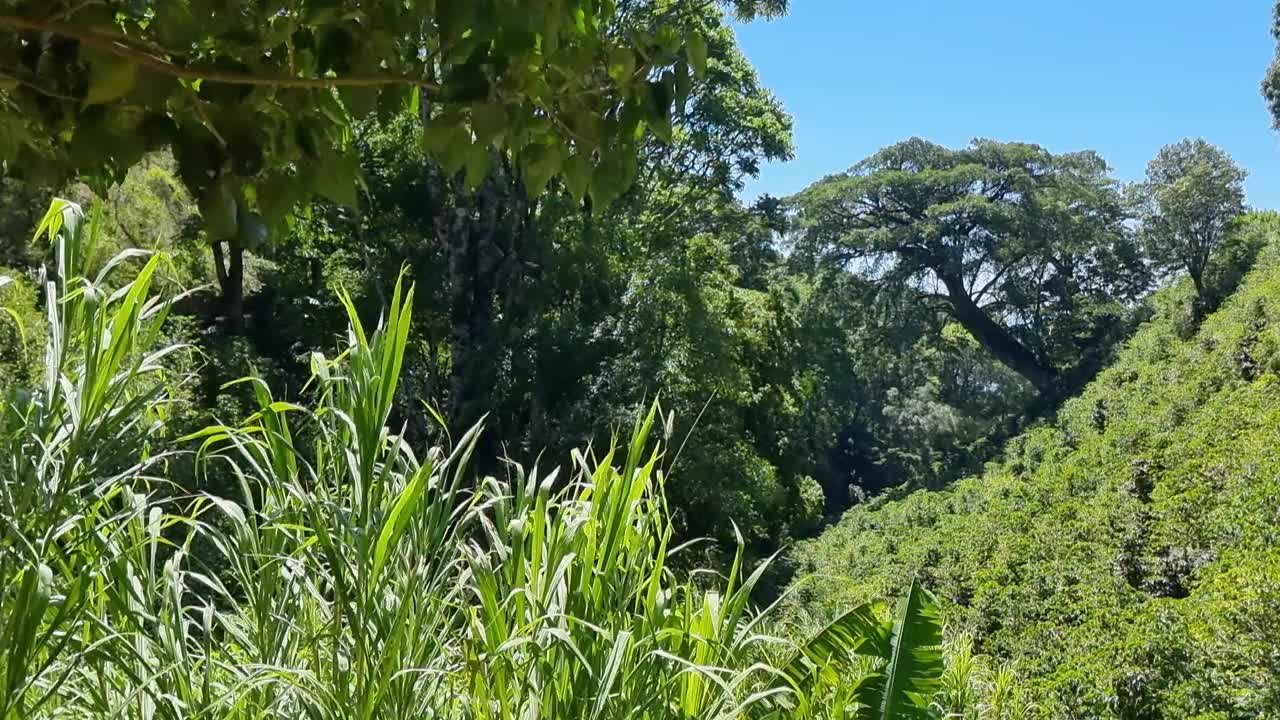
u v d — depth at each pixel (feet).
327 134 7.55
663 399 67.56
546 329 70.90
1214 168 157.58
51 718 7.80
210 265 78.18
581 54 6.97
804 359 119.44
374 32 6.83
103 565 7.64
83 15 6.11
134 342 7.88
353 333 8.21
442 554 8.71
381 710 7.47
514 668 7.79
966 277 209.26
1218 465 51.16
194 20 6.35
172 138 6.39
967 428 203.10
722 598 9.45
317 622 8.48
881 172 214.90
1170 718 27.27
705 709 8.53
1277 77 148.05
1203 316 146.82
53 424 7.32
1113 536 50.62
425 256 77.25
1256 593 28.37
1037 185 207.21
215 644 9.20
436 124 6.88
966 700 21.84
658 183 91.61
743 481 70.18
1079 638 34.71
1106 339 200.03
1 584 6.72
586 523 8.43
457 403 69.21
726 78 91.35
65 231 7.70
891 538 97.09
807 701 9.16
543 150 7.14
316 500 7.57
